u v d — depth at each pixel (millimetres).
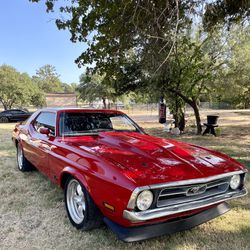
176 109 13461
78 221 3309
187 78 11273
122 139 3732
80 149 3412
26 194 4520
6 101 38281
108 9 6043
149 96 13750
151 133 13289
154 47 6430
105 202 2746
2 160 7074
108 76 8195
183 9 6074
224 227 3395
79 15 6590
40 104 49531
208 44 11734
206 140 10562
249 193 4445
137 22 5926
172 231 2832
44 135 4438
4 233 3281
